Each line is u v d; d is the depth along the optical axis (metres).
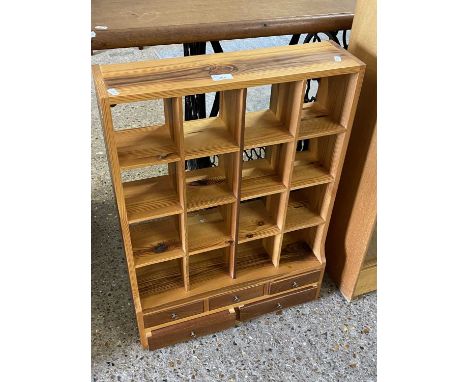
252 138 1.20
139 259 1.33
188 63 1.12
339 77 1.24
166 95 0.99
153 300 1.46
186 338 1.56
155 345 1.52
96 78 1.04
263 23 1.32
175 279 1.53
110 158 1.08
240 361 1.53
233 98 1.12
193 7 1.43
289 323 1.66
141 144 1.16
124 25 1.25
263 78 1.05
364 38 1.27
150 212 1.22
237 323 1.66
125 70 1.07
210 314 1.56
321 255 1.62
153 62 1.12
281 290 1.63
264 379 1.48
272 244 1.58
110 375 1.47
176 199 1.27
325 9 1.45
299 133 1.23
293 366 1.52
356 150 1.45
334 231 1.72
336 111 1.29
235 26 1.30
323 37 3.01
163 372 1.49
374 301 1.75
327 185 1.44
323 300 1.75
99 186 2.31
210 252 1.65
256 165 1.44
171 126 1.16
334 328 1.64
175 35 1.26
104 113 0.98
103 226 2.07
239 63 1.12
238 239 1.42
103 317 1.66
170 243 1.40
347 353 1.56
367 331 1.63
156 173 2.39
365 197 1.47
